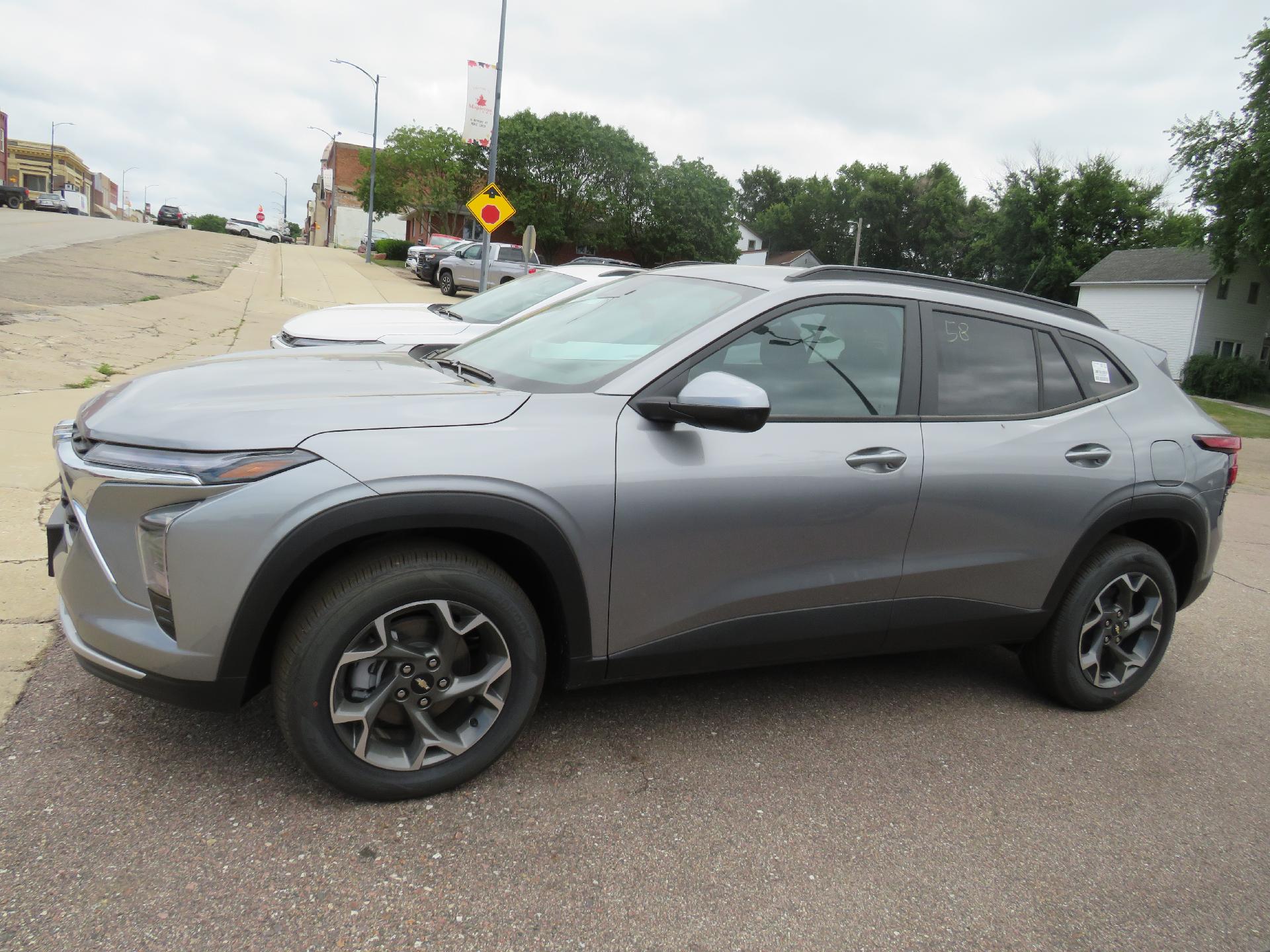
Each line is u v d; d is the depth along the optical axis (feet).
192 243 114.73
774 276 10.62
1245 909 8.21
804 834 8.67
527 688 8.84
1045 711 12.12
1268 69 85.92
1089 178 163.02
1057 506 11.14
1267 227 88.94
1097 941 7.59
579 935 7.02
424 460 7.91
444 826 8.19
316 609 7.73
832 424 9.91
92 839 7.48
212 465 7.42
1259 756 11.41
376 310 25.58
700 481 9.05
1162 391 12.61
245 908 6.89
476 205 55.16
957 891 8.07
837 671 12.81
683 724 10.64
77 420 8.77
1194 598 13.03
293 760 8.95
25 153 343.05
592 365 9.70
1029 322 11.76
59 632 11.04
